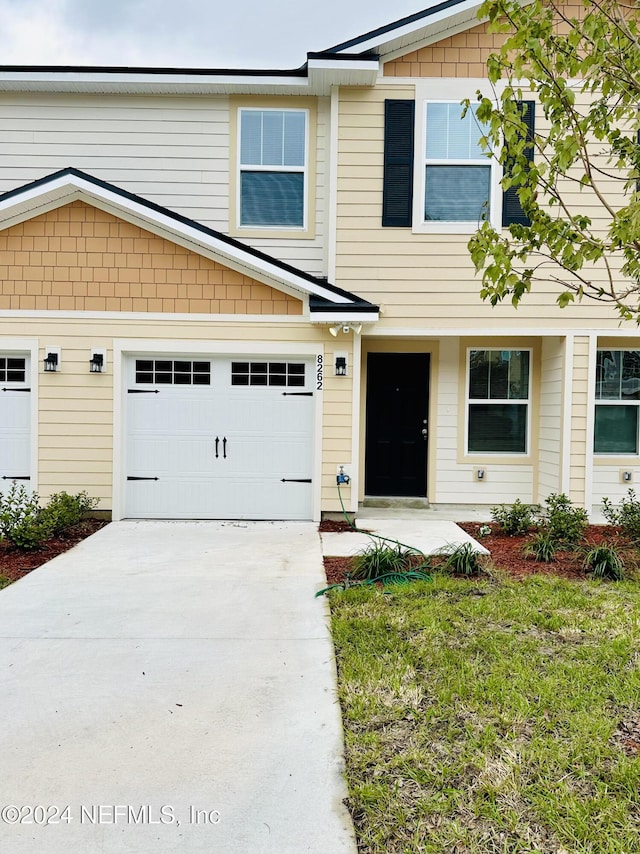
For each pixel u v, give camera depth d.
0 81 7.65
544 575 5.14
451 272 7.46
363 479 8.55
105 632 3.93
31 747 2.63
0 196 6.83
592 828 2.11
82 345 7.22
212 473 7.46
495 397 8.48
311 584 4.94
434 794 2.31
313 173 7.89
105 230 7.16
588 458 7.56
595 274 7.46
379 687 3.13
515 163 4.34
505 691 3.05
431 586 4.76
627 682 3.14
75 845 2.09
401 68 7.40
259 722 2.84
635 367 8.33
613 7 3.99
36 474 7.24
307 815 2.22
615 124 7.11
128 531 6.82
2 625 4.04
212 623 4.09
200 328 7.27
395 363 8.59
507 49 3.90
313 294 7.09
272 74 7.63
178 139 7.92
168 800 2.30
